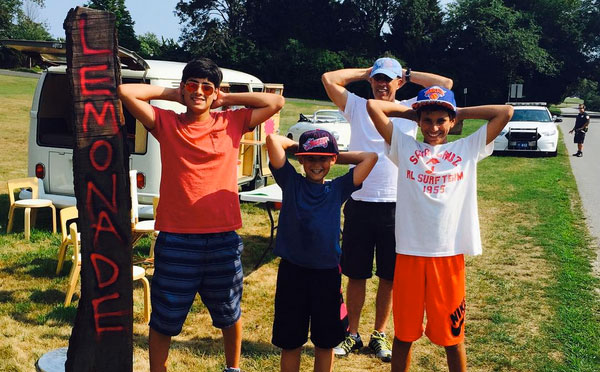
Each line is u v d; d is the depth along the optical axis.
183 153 3.15
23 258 6.16
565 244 7.20
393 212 4.02
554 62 56.34
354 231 4.09
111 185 2.87
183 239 3.17
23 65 46.84
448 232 3.22
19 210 8.38
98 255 2.88
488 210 9.27
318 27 62.34
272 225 6.30
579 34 58.12
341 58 57.88
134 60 6.36
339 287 3.33
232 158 3.29
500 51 54.62
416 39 58.81
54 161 7.33
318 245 3.21
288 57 56.47
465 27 57.38
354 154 3.39
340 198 3.33
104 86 2.84
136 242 6.14
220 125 3.25
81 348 2.90
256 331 4.60
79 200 2.86
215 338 4.47
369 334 4.59
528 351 4.22
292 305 3.28
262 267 6.34
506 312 4.96
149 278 5.71
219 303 3.35
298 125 16.36
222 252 3.27
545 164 15.10
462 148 3.29
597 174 13.52
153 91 3.16
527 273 6.05
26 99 26.55
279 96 3.38
